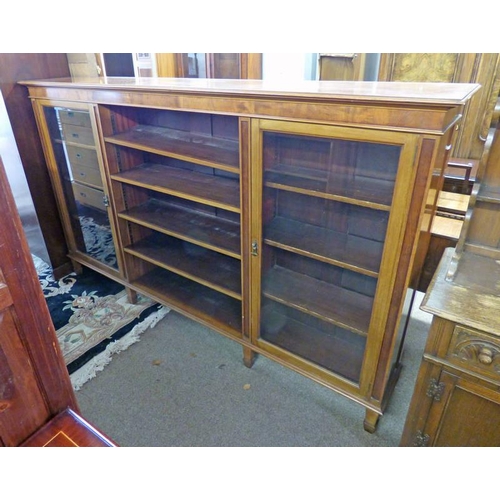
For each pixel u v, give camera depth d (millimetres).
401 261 1201
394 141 1051
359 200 1221
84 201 2338
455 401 1107
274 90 1206
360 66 2580
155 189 1796
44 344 820
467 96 1018
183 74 2994
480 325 960
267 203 1478
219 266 2014
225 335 1919
